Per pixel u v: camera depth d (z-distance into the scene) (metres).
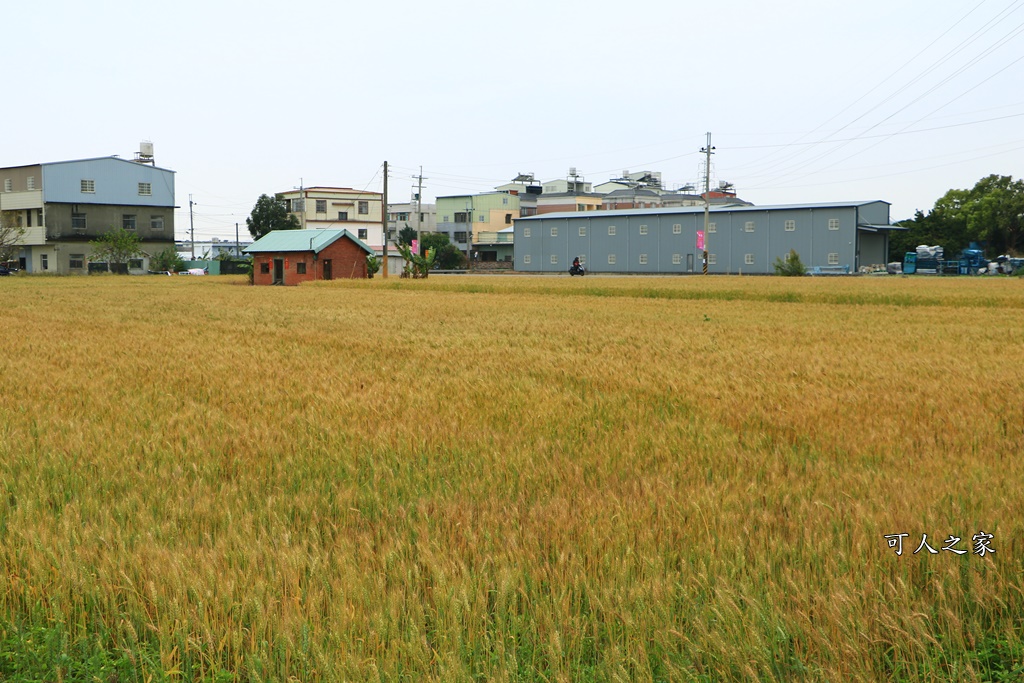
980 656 3.32
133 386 9.84
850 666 3.17
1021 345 14.94
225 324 20.19
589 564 3.94
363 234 99.75
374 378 10.48
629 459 6.03
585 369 11.38
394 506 4.88
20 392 9.30
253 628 3.40
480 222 112.25
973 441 6.64
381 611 3.41
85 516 4.77
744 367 11.71
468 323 20.66
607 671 3.16
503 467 5.71
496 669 3.14
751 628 3.27
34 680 3.25
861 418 7.70
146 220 77.81
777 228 72.50
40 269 74.31
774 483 5.31
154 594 3.60
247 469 5.84
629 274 77.88
